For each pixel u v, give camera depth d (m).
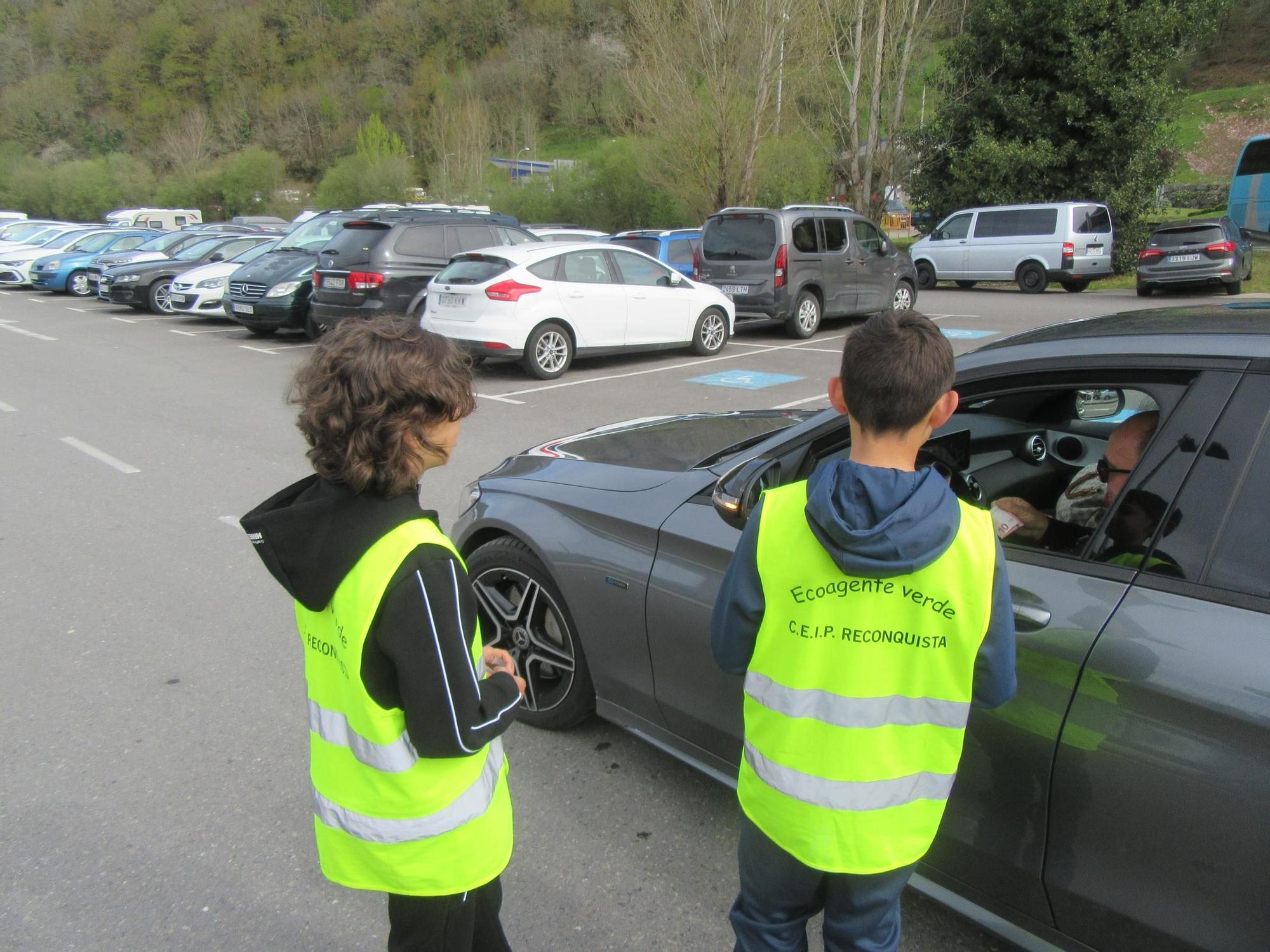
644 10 23.27
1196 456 1.81
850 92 23.42
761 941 1.74
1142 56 21.25
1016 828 1.94
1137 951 1.80
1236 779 1.60
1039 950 2.00
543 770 3.12
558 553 2.96
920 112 25.14
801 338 13.74
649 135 25.30
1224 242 17.02
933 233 21.34
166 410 9.27
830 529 1.45
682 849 2.73
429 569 1.43
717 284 13.59
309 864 2.71
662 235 15.60
